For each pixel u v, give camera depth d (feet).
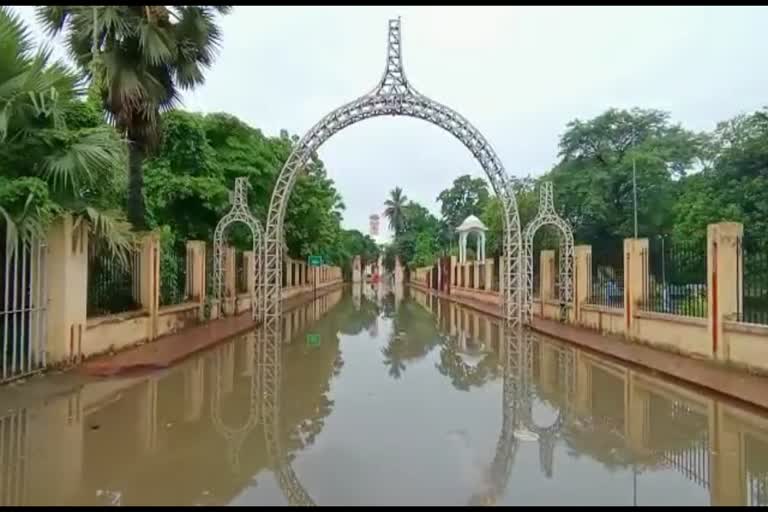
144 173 55.77
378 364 35.55
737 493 14.52
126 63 36.11
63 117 27.71
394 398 25.76
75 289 30.22
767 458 17.34
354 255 281.74
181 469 16.12
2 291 25.59
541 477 15.66
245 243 75.46
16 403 23.08
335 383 29.27
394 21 54.60
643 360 34.37
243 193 57.16
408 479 15.44
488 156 56.59
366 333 53.93
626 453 17.84
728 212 57.36
